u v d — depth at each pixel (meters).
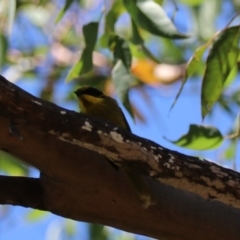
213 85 6.50
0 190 5.62
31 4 10.27
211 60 6.49
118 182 5.46
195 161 4.75
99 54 10.12
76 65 6.70
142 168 4.71
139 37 7.03
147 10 6.53
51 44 10.69
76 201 5.59
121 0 7.44
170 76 9.98
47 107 4.29
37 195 5.64
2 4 8.64
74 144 4.92
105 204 5.60
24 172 9.35
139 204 5.57
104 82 9.95
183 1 9.94
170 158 4.68
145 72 9.91
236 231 5.73
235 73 9.04
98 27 6.71
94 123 4.45
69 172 5.35
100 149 4.57
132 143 4.55
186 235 5.76
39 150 5.13
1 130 4.83
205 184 4.79
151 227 5.75
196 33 9.90
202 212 5.70
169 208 5.64
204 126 6.21
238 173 4.83
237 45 6.49
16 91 4.17
